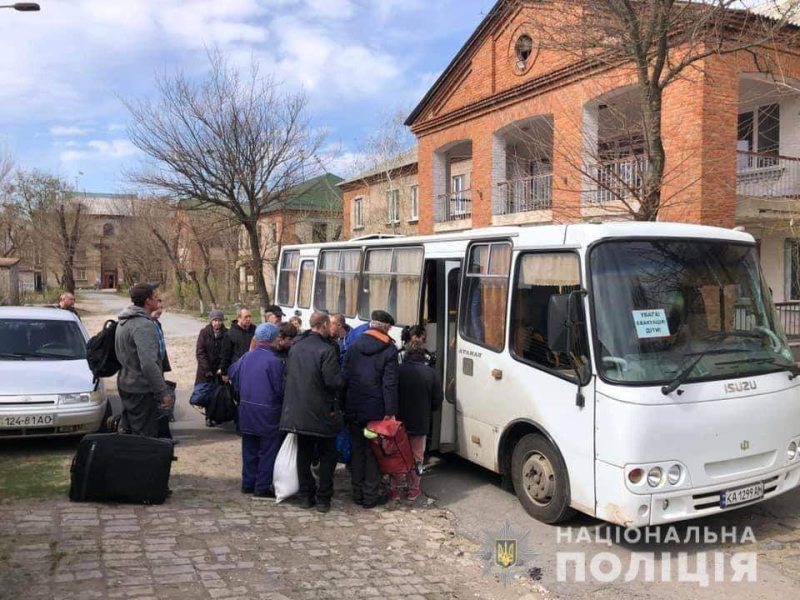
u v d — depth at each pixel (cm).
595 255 550
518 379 621
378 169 3162
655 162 889
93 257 8275
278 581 450
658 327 533
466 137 1928
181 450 826
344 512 627
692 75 1203
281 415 610
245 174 1820
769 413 539
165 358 827
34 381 770
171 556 475
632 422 493
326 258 1120
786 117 1462
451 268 744
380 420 630
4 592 400
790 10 905
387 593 449
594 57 996
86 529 516
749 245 613
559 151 1192
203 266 4400
